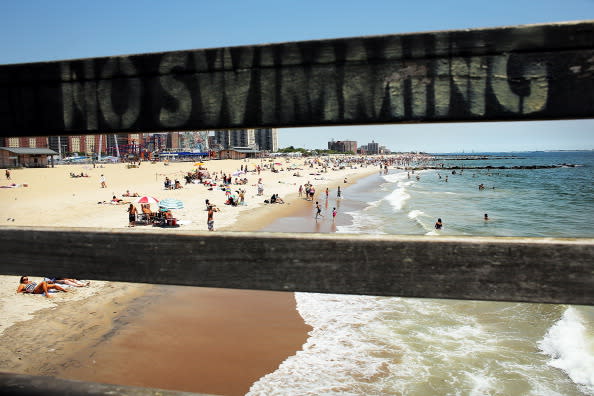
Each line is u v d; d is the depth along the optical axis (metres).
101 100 1.45
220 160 131.62
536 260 1.13
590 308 11.91
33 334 9.88
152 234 1.35
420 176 101.75
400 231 27.23
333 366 9.00
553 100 1.20
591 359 9.00
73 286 13.39
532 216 35.38
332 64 1.31
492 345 9.80
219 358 9.33
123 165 96.06
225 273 1.31
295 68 1.33
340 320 11.45
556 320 11.16
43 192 39.69
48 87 1.48
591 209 40.12
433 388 8.15
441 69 1.25
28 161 71.81
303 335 10.52
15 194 37.34
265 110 1.35
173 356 9.37
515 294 1.15
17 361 8.66
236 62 1.36
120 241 1.37
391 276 1.21
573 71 1.19
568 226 30.52
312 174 93.19
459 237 1.19
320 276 1.25
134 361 9.05
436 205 43.44
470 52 1.23
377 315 11.73
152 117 1.42
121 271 1.37
